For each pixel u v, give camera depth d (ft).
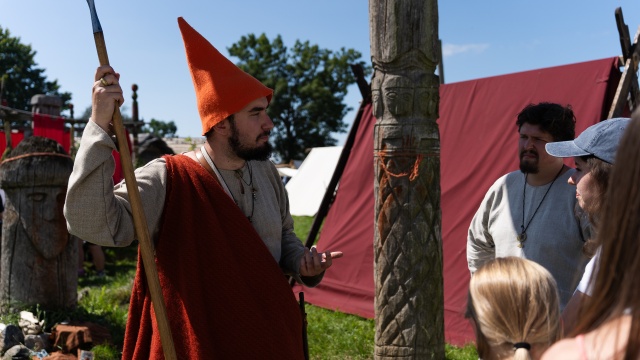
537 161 9.09
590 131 6.64
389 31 12.53
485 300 4.33
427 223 12.93
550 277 4.37
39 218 16.97
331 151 62.23
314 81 173.58
